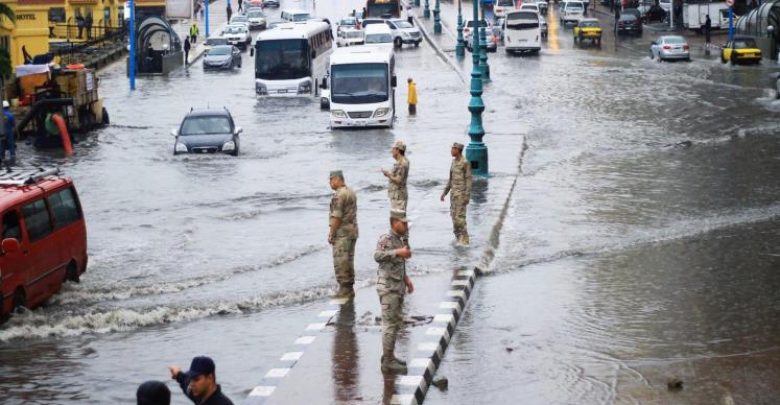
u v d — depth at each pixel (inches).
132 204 2037.4
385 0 6294.3
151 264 1537.9
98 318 1261.1
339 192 1307.8
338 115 3137.3
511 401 981.2
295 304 1326.3
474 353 1122.0
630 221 1761.8
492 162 2352.4
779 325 1197.7
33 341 1206.3
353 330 1179.3
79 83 3142.2
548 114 3272.6
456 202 1542.8
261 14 6742.1
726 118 3075.8
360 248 1565.0
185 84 4559.5
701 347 1127.0
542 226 1734.7
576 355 1109.1
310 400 960.3
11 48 4461.1
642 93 3722.9
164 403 653.9
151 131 3213.6
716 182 2110.0
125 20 6309.1
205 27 6614.2
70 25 5713.6
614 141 2716.5
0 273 1228.5
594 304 1296.8
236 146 2689.5
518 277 1437.0
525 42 5270.7
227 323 1254.3
